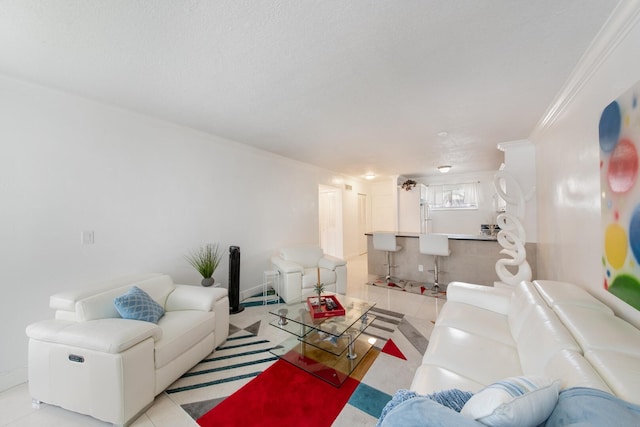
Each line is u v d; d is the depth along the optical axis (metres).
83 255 2.25
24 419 1.57
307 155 4.35
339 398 1.71
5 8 1.24
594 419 0.68
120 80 1.95
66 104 2.15
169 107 2.44
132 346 1.54
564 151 2.22
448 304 2.28
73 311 1.79
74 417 1.59
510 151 3.56
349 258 6.70
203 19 1.33
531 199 3.39
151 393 1.63
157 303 2.16
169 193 2.89
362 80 1.94
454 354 1.49
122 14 1.30
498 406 0.76
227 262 3.55
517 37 1.46
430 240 4.03
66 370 1.54
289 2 1.22
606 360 0.97
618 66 1.38
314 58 1.67
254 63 1.73
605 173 1.42
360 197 7.35
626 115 1.23
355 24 1.37
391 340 2.47
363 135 3.26
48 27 1.39
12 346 1.89
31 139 1.98
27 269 1.96
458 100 2.27
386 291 4.07
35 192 2.00
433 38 1.48
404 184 6.58
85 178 2.26
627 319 1.35
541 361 1.19
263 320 2.99
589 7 1.24
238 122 2.82
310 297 2.73
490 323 1.87
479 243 4.10
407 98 2.23
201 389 1.82
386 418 0.83
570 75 1.84
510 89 2.07
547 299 1.65
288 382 1.88
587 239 1.78
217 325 2.33
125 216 2.52
